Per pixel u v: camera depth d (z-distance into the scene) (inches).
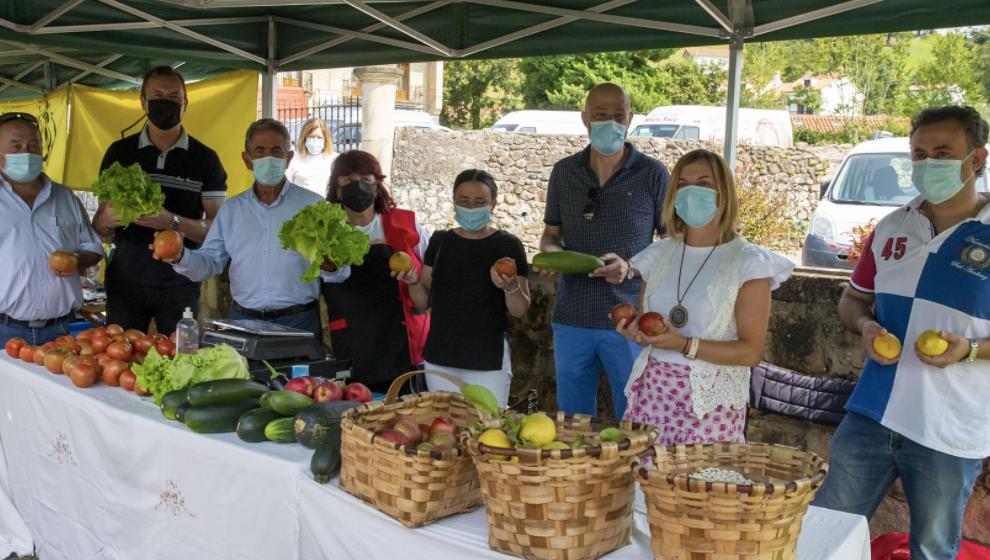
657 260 113.3
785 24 165.9
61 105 310.0
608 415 191.2
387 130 600.1
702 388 103.7
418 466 80.0
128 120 306.0
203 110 277.3
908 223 113.2
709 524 65.6
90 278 303.3
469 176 147.1
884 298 113.7
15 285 171.2
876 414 112.4
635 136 653.9
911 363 109.6
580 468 70.9
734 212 107.5
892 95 1263.5
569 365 156.6
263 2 194.7
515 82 1255.5
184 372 118.8
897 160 402.9
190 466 107.7
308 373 130.6
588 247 154.3
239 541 102.4
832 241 390.9
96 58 305.0
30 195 174.1
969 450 106.4
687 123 684.7
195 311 193.2
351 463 87.6
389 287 159.2
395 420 92.7
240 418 106.4
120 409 119.8
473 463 84.2
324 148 350.3
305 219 130.8
